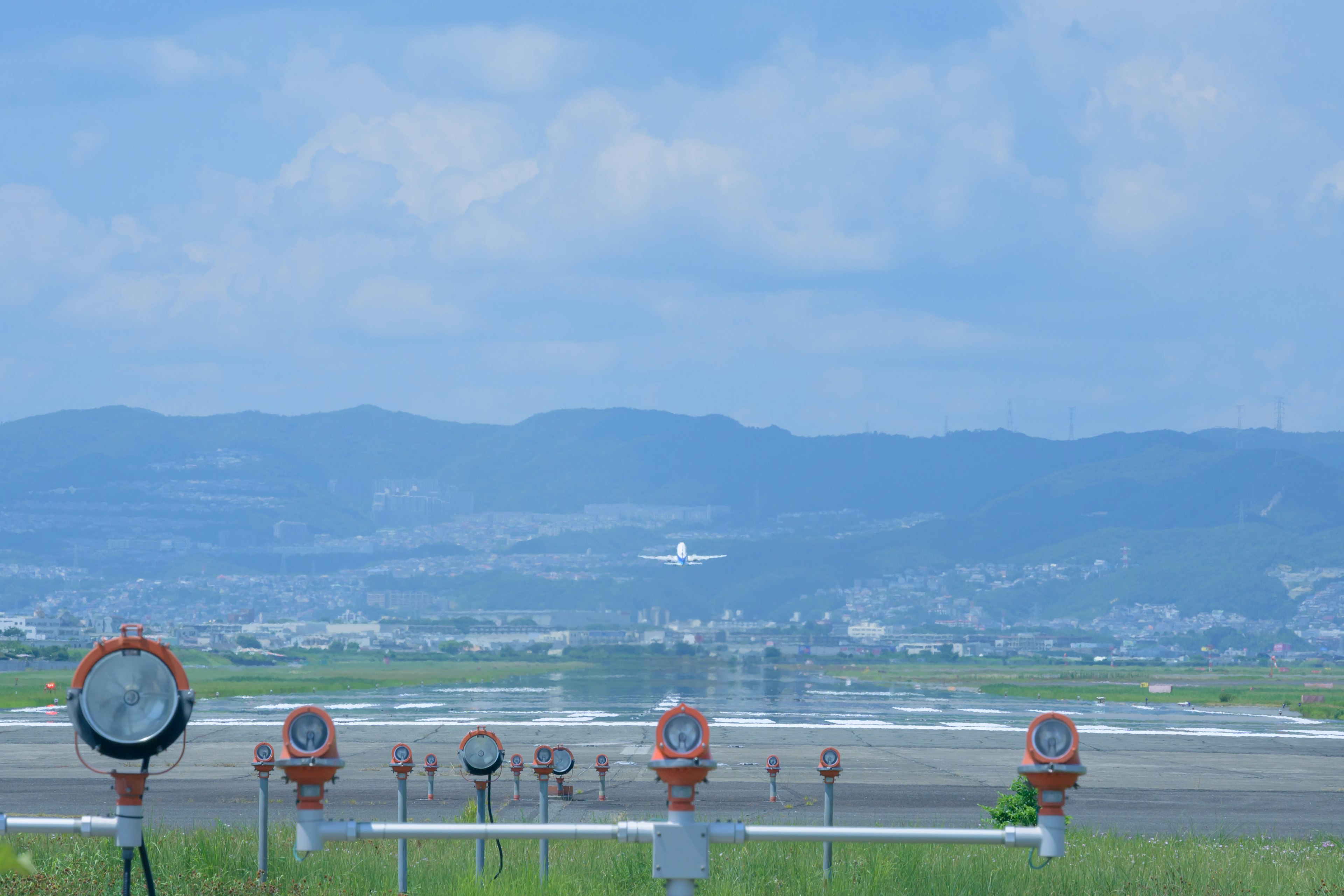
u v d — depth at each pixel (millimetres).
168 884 25875
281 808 50656
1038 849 17016
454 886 26344
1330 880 30953
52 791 57000
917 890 27453
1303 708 172500
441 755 76375
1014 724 122938
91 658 15570
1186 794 62500
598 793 56625
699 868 16594
